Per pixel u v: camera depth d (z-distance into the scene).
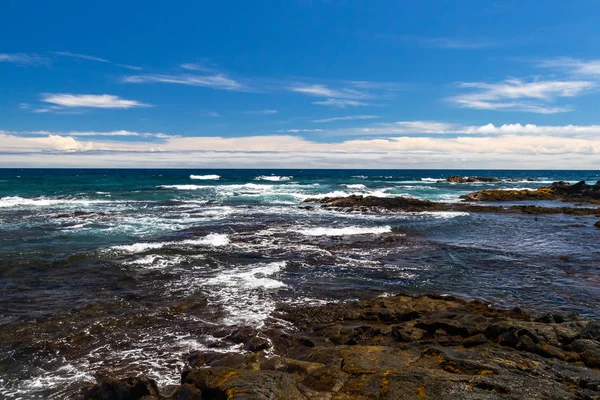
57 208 29.75
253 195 43.34
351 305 10.44
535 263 15.71
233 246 17.84
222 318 9.80
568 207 35.69
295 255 16.45
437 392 5.44
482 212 33.16
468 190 56.25
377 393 5.54
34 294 11.30
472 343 7.65
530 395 5.36
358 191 51.06
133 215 27.22
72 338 8.57
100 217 25.91
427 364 6.57
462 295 11.73
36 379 7.02
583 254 17.45
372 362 6.58
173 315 9.95
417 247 18.44
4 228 21.27
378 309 9.88
